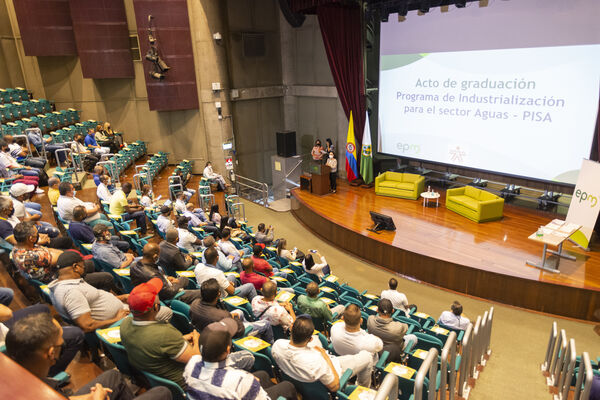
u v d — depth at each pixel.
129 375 3.35
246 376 2.50
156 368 2.88
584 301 7.53
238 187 16.61
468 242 9.59
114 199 8.52
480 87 11.34
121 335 2.96
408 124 13.34
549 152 10.40
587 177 8.71
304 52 17.17
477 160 11.84
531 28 10.12
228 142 17.09
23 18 15.81
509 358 6.43
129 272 4.91
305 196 13.58
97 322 3.57
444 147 12.55
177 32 15.86
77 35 16.08
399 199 12.95
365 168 14.18
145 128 17.72
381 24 13.33
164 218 7.86
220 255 6.69
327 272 8.35
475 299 8.48
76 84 17.31
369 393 3.13
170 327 2.95
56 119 15.18
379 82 13.86
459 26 11.43
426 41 12.26
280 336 4.68
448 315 6.17
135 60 16.95
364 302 7.05
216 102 16.47
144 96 17.36
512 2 10.31
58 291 3.48
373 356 3.98
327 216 11.71
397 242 9.79
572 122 9.88
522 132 10.77
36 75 16.98
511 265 8.41
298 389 3.30
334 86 16.20
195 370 2.53
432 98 12.48
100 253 5.21
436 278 9.05
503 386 5.64
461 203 11.21
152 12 15.48
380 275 9.73
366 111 13.91
